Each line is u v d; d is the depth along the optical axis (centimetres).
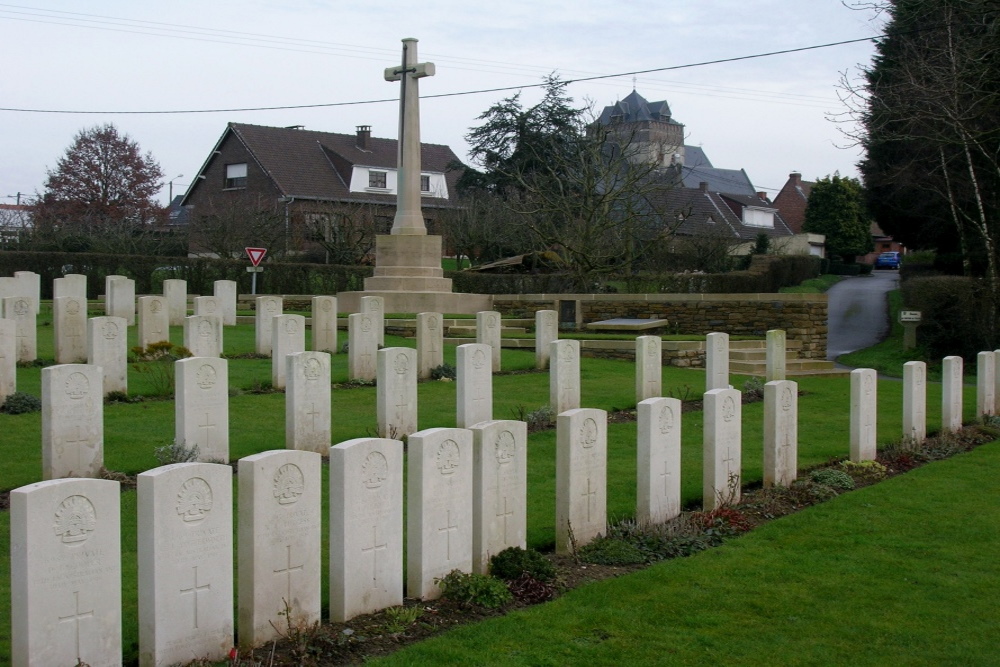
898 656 678
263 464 639
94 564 564
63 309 1791
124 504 938
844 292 4912
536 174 4103
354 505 690
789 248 6394
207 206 4888
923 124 2531
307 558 671
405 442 1315
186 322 1672
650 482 949
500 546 822
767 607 761
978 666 664
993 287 2616
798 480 1173
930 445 1438
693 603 763
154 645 589
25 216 5662
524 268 4091
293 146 5319
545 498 1034
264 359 1948
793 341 2450
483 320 1927
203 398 1124
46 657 543
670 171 4166
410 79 2722
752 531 970
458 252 4669
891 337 3400
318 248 4628
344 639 650
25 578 534
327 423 1244
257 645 640
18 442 1175
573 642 676
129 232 4347
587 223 3300
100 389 1071
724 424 1038
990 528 994
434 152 5953
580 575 825
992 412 1728
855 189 6869
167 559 593
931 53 2622
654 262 3984
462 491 772
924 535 966
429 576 746
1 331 1341
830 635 711
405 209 2786
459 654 644
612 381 1869
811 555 895
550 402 1541
